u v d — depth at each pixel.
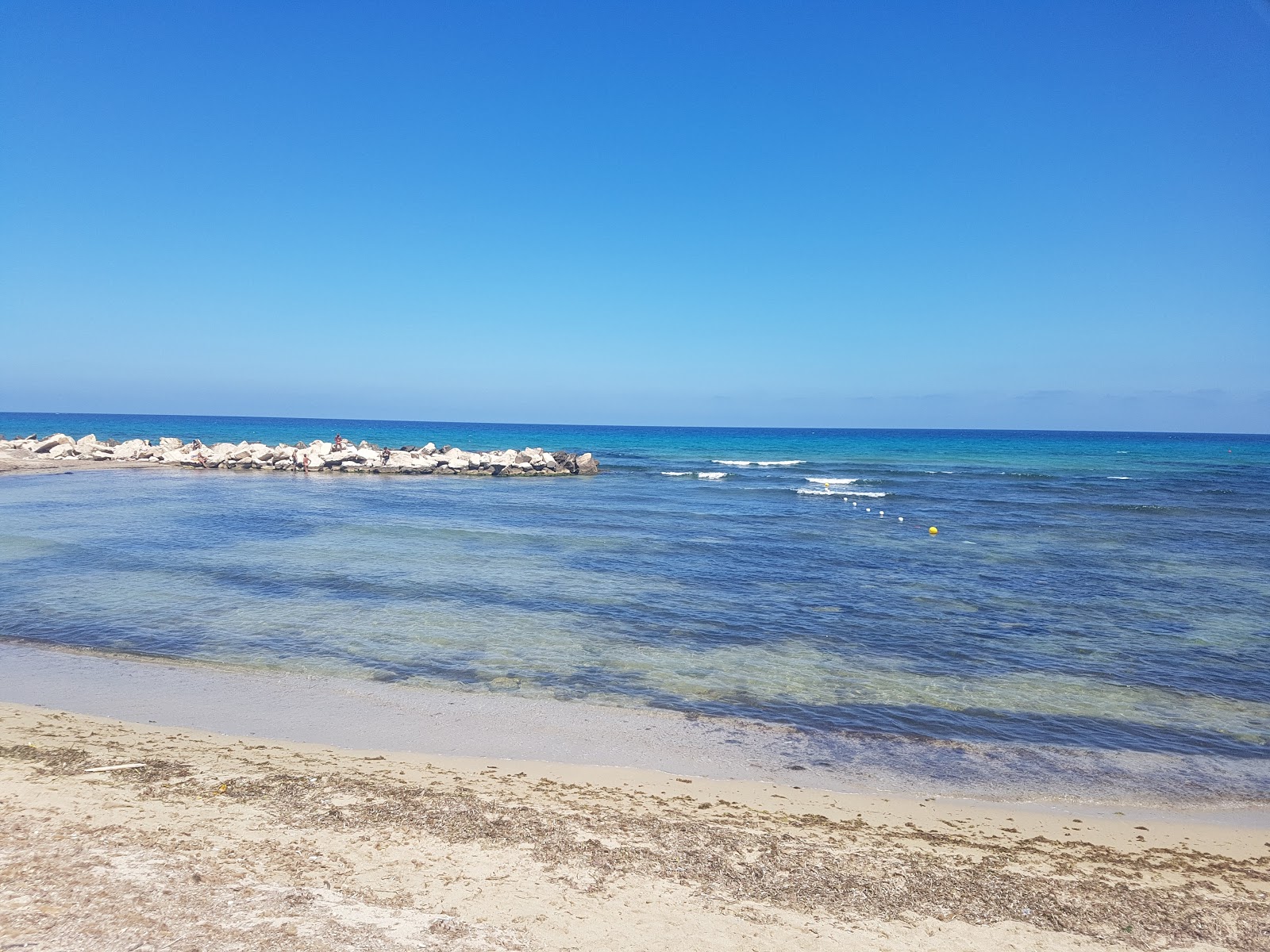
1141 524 28.31
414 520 25.77
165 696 9.27
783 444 102.44
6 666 10.23
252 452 45.91
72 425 128.75
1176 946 4.93
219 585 15.38
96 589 14.72
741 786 7.31
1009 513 31.08
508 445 92.56
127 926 4.36
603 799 6.82
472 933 4.55
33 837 5.40
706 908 5.04
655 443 103.75
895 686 10.52
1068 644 12.70
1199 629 13.73
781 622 13.71
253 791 6.53
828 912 5.09
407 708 9.16
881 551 21.50
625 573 17.70
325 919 4.57
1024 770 7.99
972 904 5.31
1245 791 7.62
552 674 10.62
